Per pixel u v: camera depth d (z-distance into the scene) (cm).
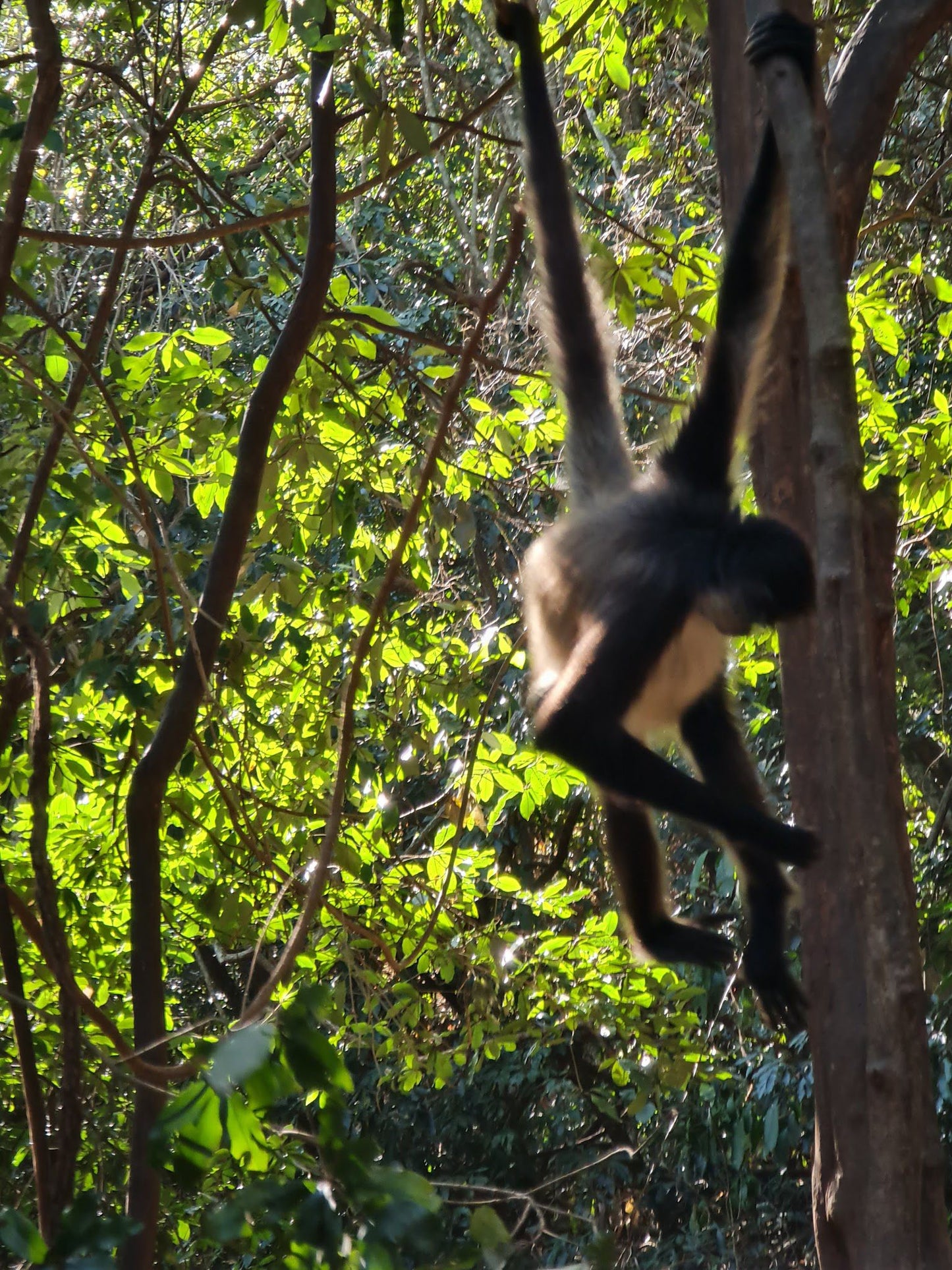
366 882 1097
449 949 1162
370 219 2058
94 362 859
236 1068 389
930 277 1175
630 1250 2366
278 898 894
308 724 1110
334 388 1104
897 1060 556
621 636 839
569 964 1210
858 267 1612
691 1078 1353
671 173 1588
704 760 981
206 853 1167
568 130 1659
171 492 1054
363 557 1166
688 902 2080
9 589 790
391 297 2059
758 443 878
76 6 905
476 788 1145
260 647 1062
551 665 920
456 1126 2383
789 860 747
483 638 1184
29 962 1059
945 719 1753
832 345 564
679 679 896
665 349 1398
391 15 722
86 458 757
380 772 1219
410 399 1315
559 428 1164
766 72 611
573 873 2258
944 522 1240
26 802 1093
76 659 998
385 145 769
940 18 863
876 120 846
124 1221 415
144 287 1767
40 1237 412
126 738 1080
